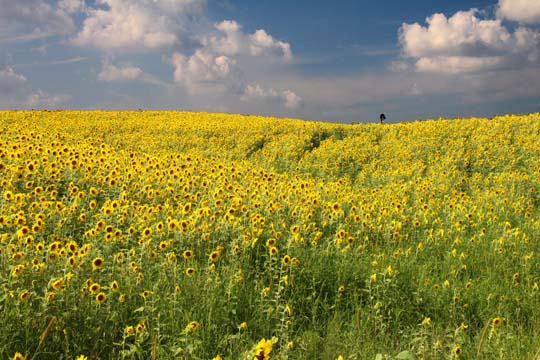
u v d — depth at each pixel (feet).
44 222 23.73
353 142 78.69
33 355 14.07
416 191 45.78
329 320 19.31
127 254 20.10
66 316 15.23
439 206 40.68
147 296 16.65
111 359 14.85
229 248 23.58
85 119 109.19
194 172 41.88
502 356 16.28
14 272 15.74
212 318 17.47
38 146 39.70
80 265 17.58
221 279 20.07
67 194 30.22
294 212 29.48
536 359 15.52
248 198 32.55
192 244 23.00
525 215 38.37
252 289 20.24
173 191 33.35
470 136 75.66
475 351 17.22
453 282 23.56
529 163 60.23
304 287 21.12
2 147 36.91
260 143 83.97
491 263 27.68
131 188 32.32
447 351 17.47
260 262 23.32
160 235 22.85
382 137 83.66
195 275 19.93
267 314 18.29
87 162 35.63
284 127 93.04
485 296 22.57
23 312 14.96
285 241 25.23
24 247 19.35
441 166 61.46
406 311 20.53
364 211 33.73
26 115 100.27
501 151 64.90
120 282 18.34
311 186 42.73
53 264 17.72
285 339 16.63
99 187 32.35
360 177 60.44
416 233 32.24
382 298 20.85
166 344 15.53
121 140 79.87
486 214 37.42
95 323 15.62
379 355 13.56
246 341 16.61
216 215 26.25
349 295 21.71
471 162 63.82
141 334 14.78
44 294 15.94
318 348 17.44
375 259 24.98
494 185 52.31
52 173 32.14
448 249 29.30
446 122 85.87
